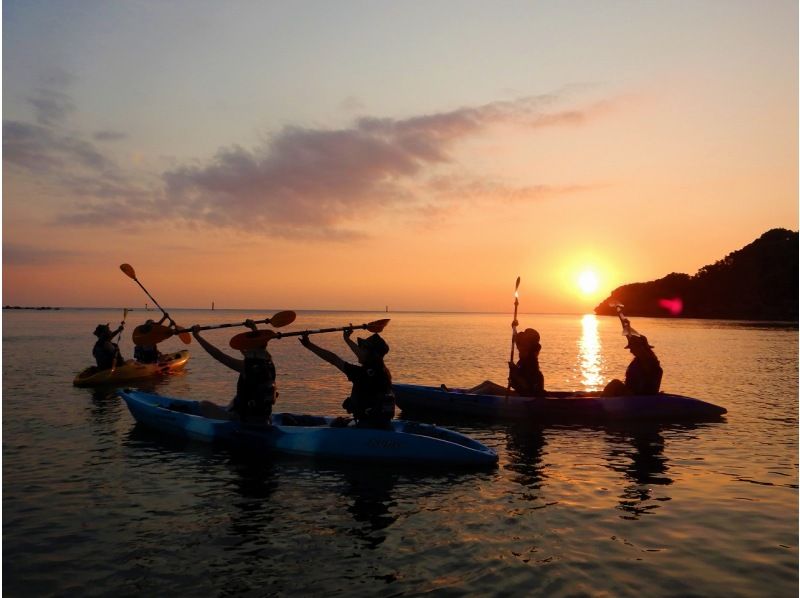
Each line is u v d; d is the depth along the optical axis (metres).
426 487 6.89
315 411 11.93
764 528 5.64
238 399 8.66
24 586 4.40
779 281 148.00
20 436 9.38
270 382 8.58
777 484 7.13
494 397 11.42
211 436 8.77
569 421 11.13
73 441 9.04
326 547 5.12
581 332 71.75
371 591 4.32
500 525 5.68
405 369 21.14
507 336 51.59
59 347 29.02
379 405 8.20
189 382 16.05
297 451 8.12
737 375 20.25
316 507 6.18
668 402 11.39
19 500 6.34
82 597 4.24
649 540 5.32
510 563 4.81
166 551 5.03
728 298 158.00
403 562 4.82
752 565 4.81
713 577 4.58
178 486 6.86
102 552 5.01
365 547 5.12
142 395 10.31
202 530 5.51
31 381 15.86
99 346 15.62
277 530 5.52
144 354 17.59
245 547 5.12
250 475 7.30
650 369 11.79
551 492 6.75
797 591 4.36
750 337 51.62
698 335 55.81
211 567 4.72
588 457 8.43
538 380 11.88
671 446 9.14
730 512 6.09
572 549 5.11
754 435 9.98
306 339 8.45
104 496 6.48
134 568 4.71
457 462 7.77
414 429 8.59
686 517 5.93
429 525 5.67
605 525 5.69
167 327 9.12
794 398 14.62
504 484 7.07
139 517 5.85
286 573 4.62
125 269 10.20
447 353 29.47
